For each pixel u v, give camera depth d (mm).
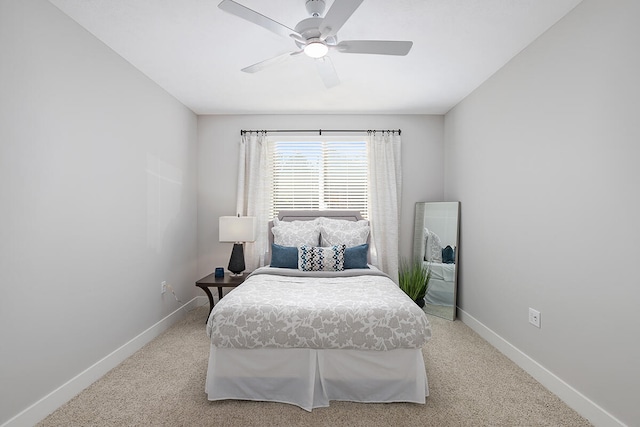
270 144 4512
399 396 2164
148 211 3230
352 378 2170
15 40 1840
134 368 2656
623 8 1788
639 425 1710
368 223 4059
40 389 2010
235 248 3959
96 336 2500
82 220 2357
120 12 2203
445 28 2414
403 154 4480
